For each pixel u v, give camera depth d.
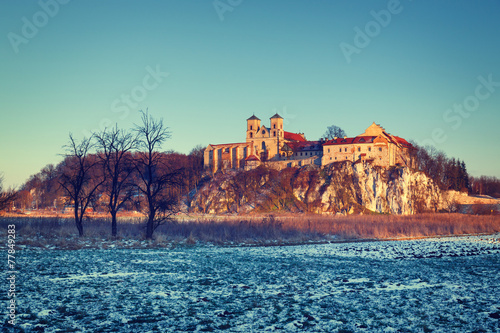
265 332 21.59
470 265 45.19
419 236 86.88
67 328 21.45
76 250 54.31
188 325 22.41
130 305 26.20
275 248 62.84
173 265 43.09
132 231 74.88
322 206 189.00
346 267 43.22
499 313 25.06
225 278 36.09
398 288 32.50
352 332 21.75
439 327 22.58
